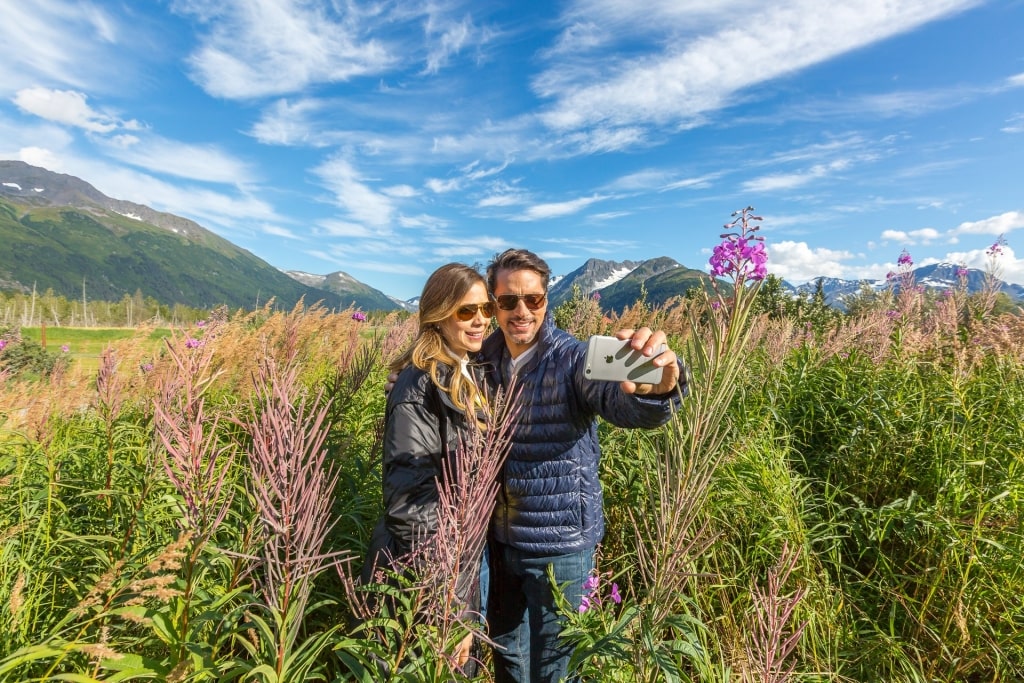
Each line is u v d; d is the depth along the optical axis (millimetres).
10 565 2506
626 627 2271
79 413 4098
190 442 2086
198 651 1851
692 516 1872
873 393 4887
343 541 3354
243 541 2275
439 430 2445
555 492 2658
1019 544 3281
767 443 4555
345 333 7176
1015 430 4090
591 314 8633
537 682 2760
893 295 7996
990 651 3066
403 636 2016
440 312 2436
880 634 3148
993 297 6898
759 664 1868
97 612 2250
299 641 2857
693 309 1788
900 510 3779
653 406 2201
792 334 8578
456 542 1968
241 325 5793
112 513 2963
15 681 1979
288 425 1876
